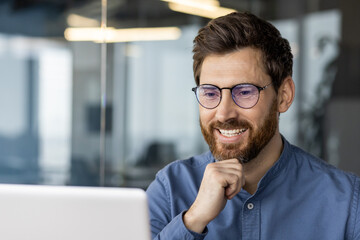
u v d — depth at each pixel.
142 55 3.50
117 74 3.58
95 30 3.65
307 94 3.33
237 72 1.23
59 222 0.82
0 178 4.07
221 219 1.34
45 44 3.83
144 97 3.50
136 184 3.56
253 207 1.32
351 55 3.31
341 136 3.31
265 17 3.33
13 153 4.09
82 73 3.73
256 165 1.32
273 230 1.31
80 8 3.70
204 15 3.38
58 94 3.89
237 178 1.18
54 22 3.84
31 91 4.00
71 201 0.81
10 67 4.05
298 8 3.31
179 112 3.44
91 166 3.73
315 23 3.32
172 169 1.48
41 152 3.98
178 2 3.42
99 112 3.68
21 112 4.00
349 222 1.30
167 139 3.46
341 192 1.33
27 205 0.82
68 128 3.84
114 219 0.81
